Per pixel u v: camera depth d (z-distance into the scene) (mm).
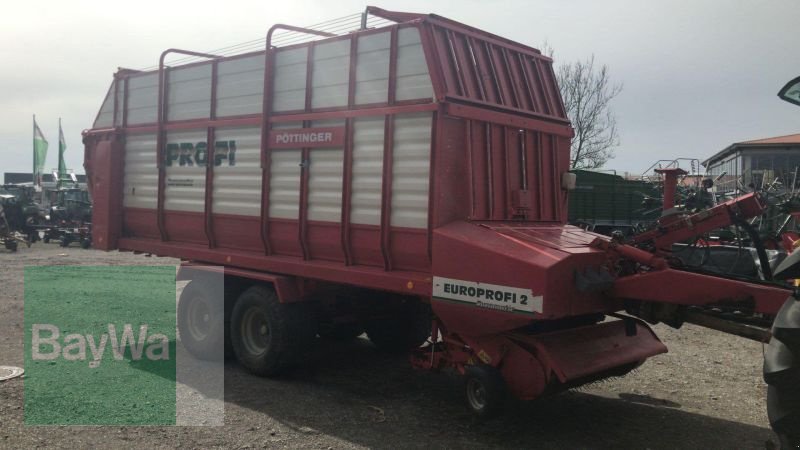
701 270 4781
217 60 7023
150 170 7949
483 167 5438
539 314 4379
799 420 3109
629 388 6383
